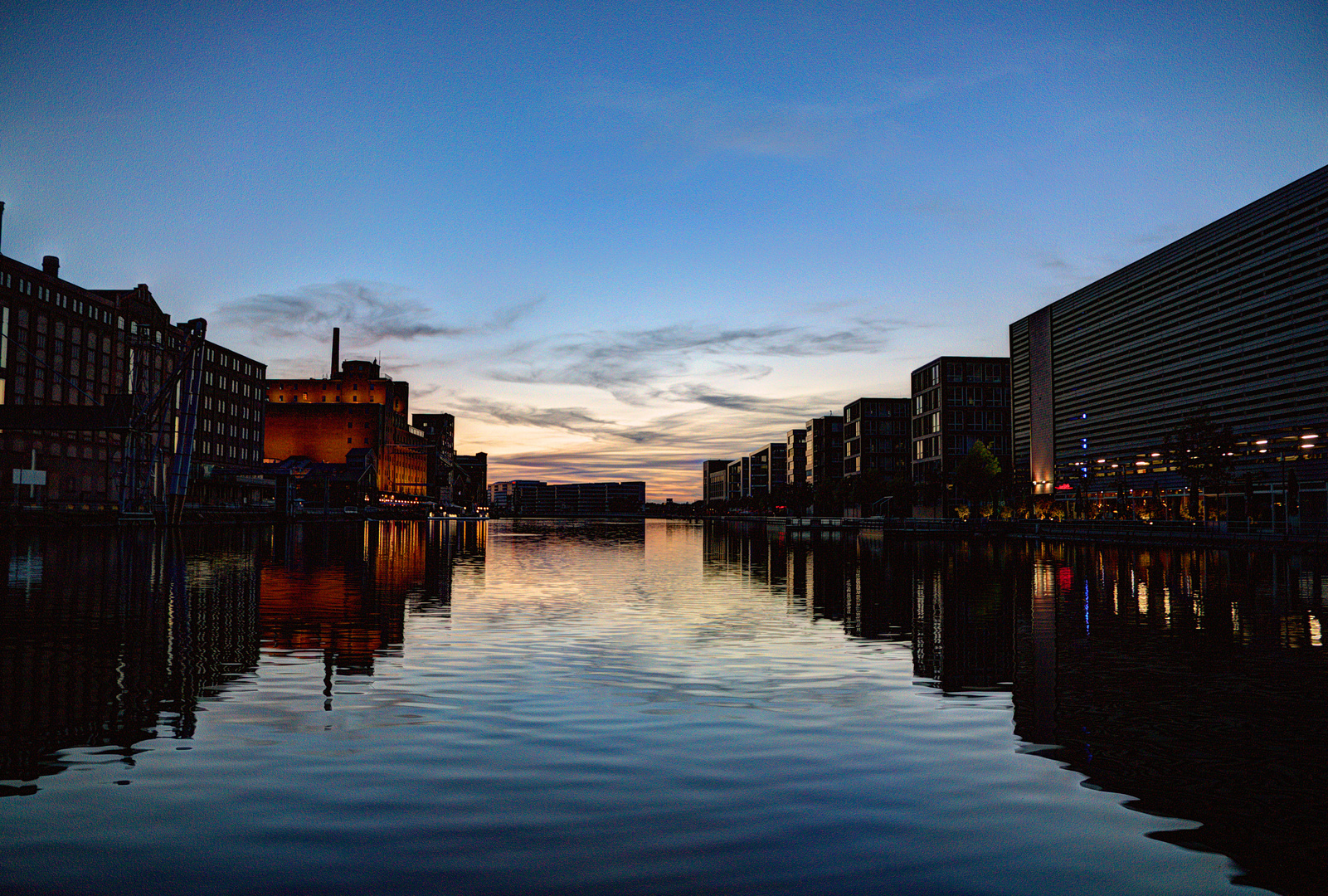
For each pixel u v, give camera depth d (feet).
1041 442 422.00
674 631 67.92
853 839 24.72
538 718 38.58
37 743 34.04
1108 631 68.13
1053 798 28.25
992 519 378.94
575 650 57.67
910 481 527.40
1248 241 271.28
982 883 21.93
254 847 23.88
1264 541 197.88
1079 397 383.24
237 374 518.78
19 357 317.83
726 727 37.24
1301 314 248.32
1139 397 334.65
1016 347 454.40
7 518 252.62
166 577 109.19
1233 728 37.35
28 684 44.96
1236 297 277.44
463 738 35.24
